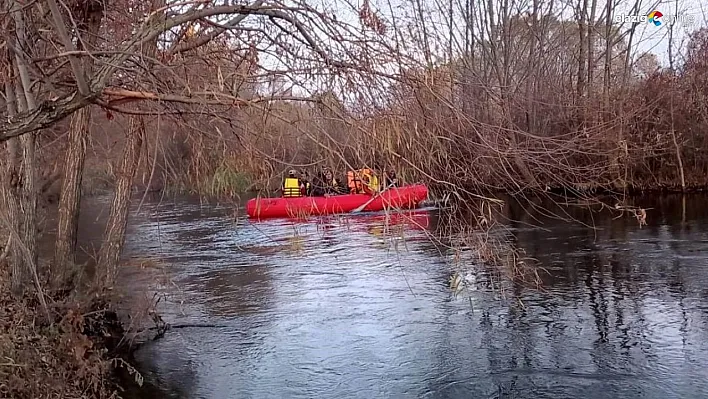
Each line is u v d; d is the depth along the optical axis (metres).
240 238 15.68
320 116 3.72
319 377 6.69
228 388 6.49
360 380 6.57
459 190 4.07
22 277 6.35
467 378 6.50
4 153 6.50
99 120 7.26
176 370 6.97
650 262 11.16
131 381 6.69
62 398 5.20
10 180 6.39
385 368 6.86
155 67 4.01
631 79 21.09
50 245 11.80
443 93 3.95
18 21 3.96
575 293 9.38
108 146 7.25
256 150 3.96
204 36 4.19
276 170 4.20
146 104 5.16
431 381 6.46
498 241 4.95
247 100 3.61
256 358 7.28
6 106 4.75
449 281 10.30
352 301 9.45
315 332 8.09
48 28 4.45
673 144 21.42
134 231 17.27
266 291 10.23
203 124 4.58
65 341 5.84
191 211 21.41
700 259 11.23
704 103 22.23
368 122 3.73
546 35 14.14
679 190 22.36
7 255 6.44
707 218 16.03
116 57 3.45
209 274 11.58
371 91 3.75
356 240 14.88
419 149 3.84
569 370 6.59
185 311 9.12
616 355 6.93
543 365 6.75
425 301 9.25
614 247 12.59
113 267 8.05
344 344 7.63
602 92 9.88
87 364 5.79
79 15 4.70
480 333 7.80
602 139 4.91
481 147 4.00
